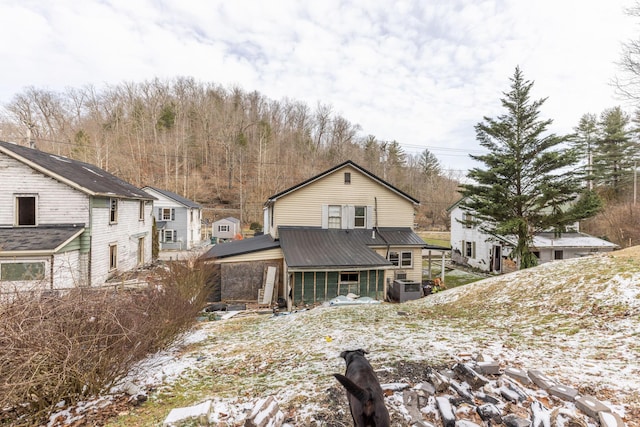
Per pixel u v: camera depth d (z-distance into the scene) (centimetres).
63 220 1491
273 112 6669
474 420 362
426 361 525
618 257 1040
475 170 1845
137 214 2164
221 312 1266
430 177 6675
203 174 5616
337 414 384
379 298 1502
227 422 390
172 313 730
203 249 3356
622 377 455
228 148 5581
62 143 4619
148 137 5541
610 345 593
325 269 1353
